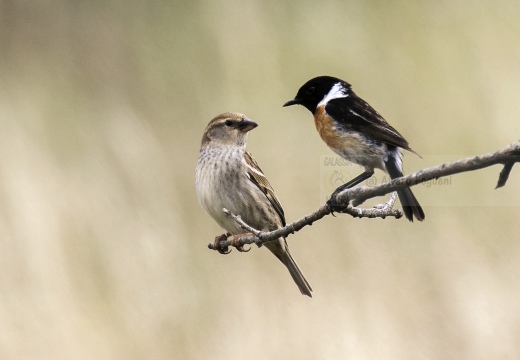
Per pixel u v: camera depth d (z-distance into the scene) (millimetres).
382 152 7957
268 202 9516
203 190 9492
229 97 14258
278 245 9219
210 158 9461
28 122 14969
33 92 15914
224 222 9523
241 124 9477
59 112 15469
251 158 9594
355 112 8156
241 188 9367
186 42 15633
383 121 8086
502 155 4836
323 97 8688
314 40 14672
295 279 9469
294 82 14391
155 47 16094
